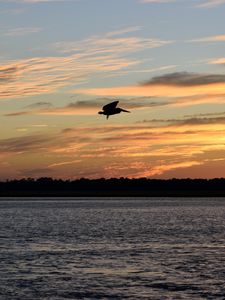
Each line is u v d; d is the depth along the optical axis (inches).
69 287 2342.5
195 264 2908.5
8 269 2728.8
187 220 6870.1
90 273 2645.2
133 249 3528.5
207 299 2176.4
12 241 3996.1
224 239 4195.4
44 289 2303.2
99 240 4084.6
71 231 4926.2
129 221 6624.0
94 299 2151.8
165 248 3592.5
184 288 2346.2
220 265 2881.4
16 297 2175.2
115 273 2652.6
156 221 6628.9
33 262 2940.5
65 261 2982.3
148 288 2342.5
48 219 7101.4
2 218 7386.8
